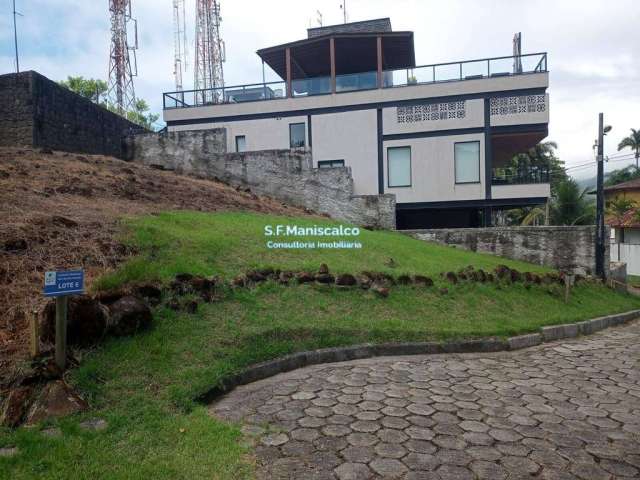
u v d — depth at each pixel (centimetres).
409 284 812
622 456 356
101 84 2862
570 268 1321
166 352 475
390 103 1945
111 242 629
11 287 496
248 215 1023
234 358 508
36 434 339
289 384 502
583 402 469
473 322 741
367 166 1973
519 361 630
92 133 1405
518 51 1922
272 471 325
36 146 1163
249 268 701
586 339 798
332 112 2002
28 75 1155
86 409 377
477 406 452
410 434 386
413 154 1928
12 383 383
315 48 2114
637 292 1521
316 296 697
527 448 365
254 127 2081
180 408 403
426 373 554
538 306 905
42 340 434
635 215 2755
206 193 1142
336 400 459
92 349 448
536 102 1812
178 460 325
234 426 389
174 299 555
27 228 597
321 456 347
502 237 1335
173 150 1502
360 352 608
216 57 3438
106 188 910
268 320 602
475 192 1880
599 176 1302
